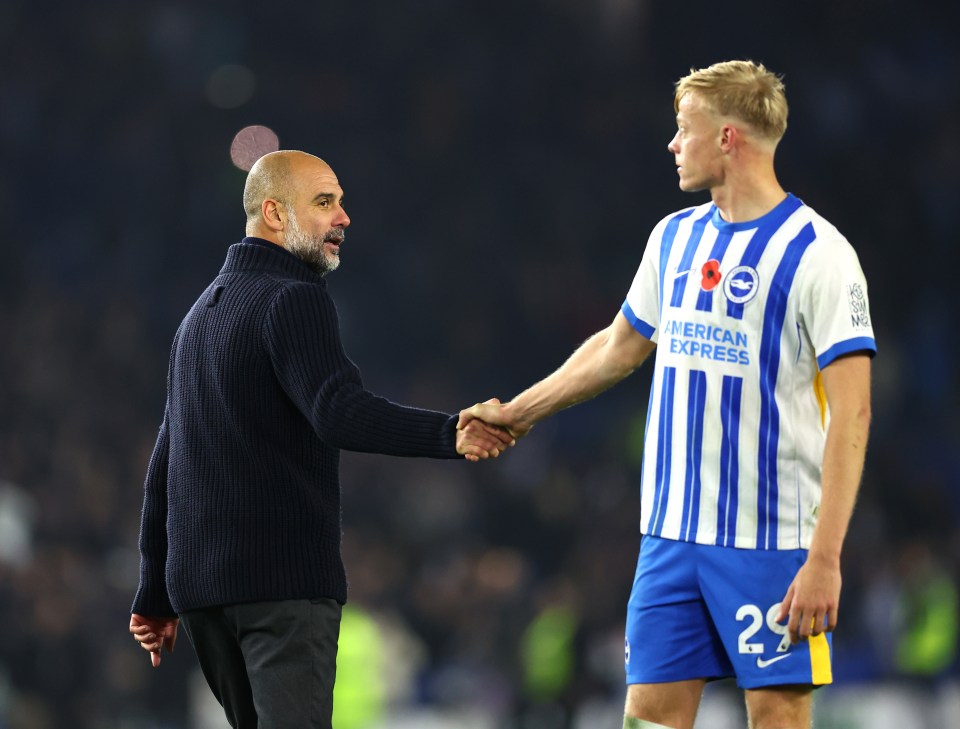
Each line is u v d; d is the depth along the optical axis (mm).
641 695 14828
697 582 14539
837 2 76375
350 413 15266
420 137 74875
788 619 14094
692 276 14633
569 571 51844
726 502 14375
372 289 71750
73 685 42750
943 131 74375
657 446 14820
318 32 75938
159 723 42594
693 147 14641
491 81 76438
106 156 72312
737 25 76438
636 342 15578
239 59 75000
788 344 14203
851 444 13844
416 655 47688
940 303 69875
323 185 16516
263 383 15602
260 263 16219
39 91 72812
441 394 68188
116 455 59094
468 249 72750
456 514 58531
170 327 68125
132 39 74000
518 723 44375
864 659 48312
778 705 14312
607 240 73312
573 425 65562
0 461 55906
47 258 69688
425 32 76750
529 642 44969
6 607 42969
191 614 16047
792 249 14195
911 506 56688
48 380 61781
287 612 15438
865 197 72562
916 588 47406
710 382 14430
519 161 74938
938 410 66062
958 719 46594
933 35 77125
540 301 70812
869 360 14086
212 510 15594
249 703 16422
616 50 76875
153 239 70812
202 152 72562
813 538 13867
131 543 53000
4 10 73375
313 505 15703
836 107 74938
